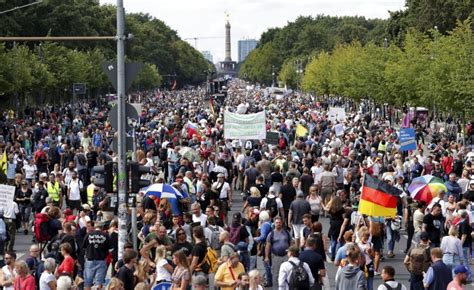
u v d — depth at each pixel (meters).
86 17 150.62
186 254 20.12
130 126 37.78
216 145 55.78
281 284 18.83
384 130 65.25
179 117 72.38
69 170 35.47
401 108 98.50
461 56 63.75
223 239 20.81
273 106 114.88
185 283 18.72
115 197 29.52
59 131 69.06
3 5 110.38
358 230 22.81
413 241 29.36
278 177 31.86
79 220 24.59
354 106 127.06
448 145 53.25
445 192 28.56
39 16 125.25
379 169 39.47
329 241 29.33
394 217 25.70
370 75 97.94
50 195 33.84
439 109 73.56
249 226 25.56
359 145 49.41
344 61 124.94
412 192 28.28
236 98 167.12
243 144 55.56
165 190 27.08
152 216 23.97
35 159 44.69
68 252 20.80
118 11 24.22
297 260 18.81
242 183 43.88
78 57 117.94
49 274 19.23
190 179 32.62
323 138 58.00
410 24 127.19
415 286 20.38
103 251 22.16
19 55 86.00
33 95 106.38
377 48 103.44
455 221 25.88
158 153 50.16
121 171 23.66
